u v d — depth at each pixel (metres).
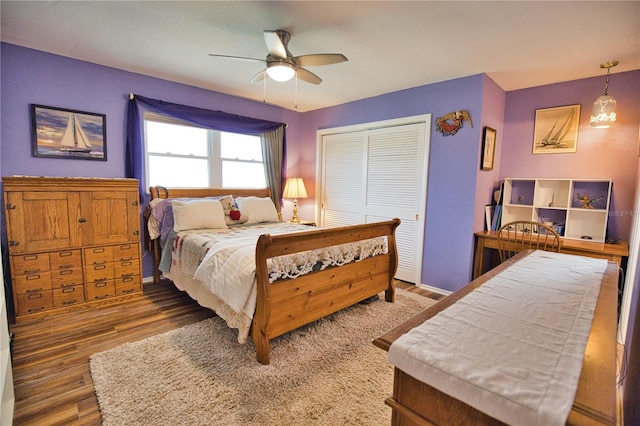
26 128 2.78
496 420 0.62
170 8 2.08
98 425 1.53
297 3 1.99
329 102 4.42
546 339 0.81
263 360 2.03
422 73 3.17
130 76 3.30
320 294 2.41
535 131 3.42
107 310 2.85
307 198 5.06
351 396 1.76
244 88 3.83
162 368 1.97
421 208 3.65
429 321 0.91
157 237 3.42
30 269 2.59
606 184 3.02
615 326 0.90
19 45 2.69
